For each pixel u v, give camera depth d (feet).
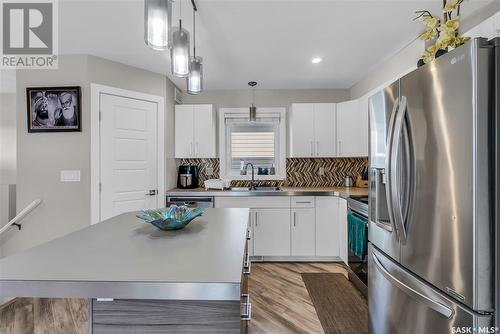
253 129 13.55
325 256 11.02
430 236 3.89
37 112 9.04
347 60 9.70
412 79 4.27
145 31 4.07
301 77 11.51
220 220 5.48
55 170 9.12
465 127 3.33
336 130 11.98
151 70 10.60
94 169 9.20
